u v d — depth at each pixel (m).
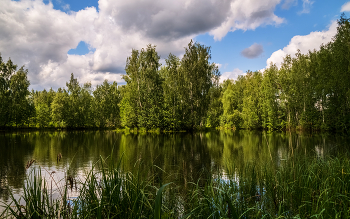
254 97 45.25
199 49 39.47
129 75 42.44
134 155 13.79
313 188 4.45
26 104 44.41
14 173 9.21
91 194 3.16
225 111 49.25
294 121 37.12
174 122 36.88
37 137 28.80
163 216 2.91
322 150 12.98
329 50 29.52
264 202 4.41
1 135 32.06
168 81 40.28
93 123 56.88
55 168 9.92
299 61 34.97
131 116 41.06
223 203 3.62
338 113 29.42
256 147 17.19
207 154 14.08
